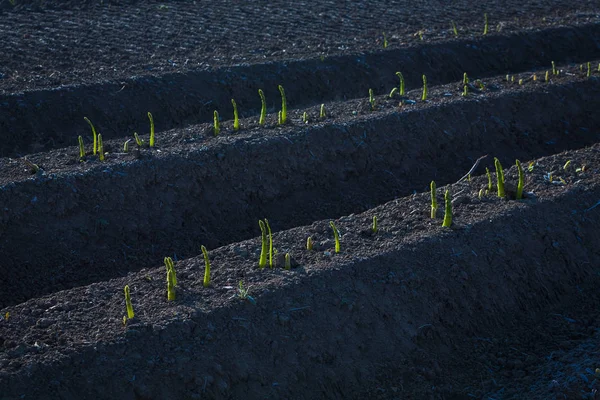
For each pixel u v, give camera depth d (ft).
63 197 24.35
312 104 38.22
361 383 18.16
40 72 36.58
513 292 21.38
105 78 35.47
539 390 18.02
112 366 16.39
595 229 23.80
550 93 35.40
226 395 16.79
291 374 17.56
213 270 20.12
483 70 43.83
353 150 29.73
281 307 18.44
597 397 17.33
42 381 15.75
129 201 25.34
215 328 17.60
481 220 22.47
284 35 45.93
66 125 32.78
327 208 28.27
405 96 34.50
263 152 27.86
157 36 44.45
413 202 24.48
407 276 20.17
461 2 57.31
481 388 18.61
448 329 19.97
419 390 18.35
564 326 20.92
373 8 54.54
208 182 26.81
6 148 31.24
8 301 22.03
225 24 48.26
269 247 21.16
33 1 50.67
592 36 48.44
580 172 26.37
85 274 23.53
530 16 52.95
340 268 19.75
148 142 28.27
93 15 48.75
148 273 20.18
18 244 23.35
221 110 36.24
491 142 32.96
